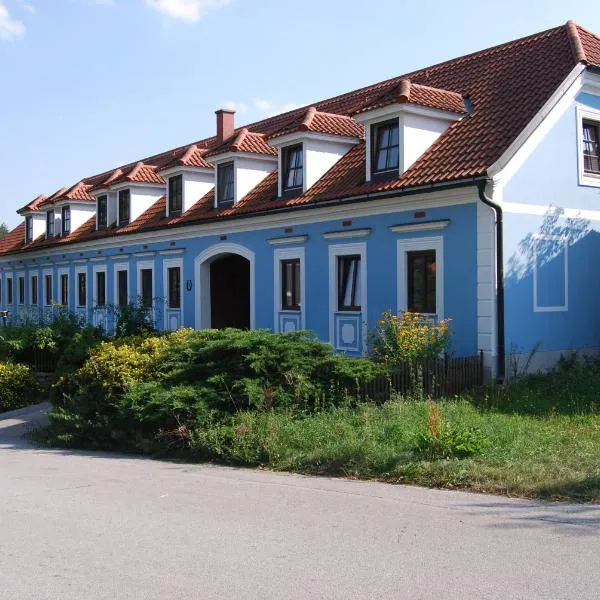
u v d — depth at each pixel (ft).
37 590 16.87
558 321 52.44
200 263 77.71
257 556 18.94
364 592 16.28
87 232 104.99
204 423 36.17
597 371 51.08
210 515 23.41
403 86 55.01
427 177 50.75
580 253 54.13
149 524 22.47
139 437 38.19
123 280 95.35
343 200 56.59
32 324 78.69
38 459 37.14
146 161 121.90
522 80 55.88
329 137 63.77
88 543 20.54
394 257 54.49
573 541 19.63
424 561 18.22
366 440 31.58
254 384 37.29
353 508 23.82
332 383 38.99
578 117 53.62
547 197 51.44
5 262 134.62
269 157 73.51
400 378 41.81
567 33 57.62
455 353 49.83
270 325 67.15
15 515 24.14
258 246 68.74
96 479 30.60
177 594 16.42
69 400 43.98
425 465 27.99
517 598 15.81
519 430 33.22
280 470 31.30
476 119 54.75
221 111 102.06
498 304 48.01
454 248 50.08
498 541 19.71
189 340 43.32
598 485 24.71
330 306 60.23
